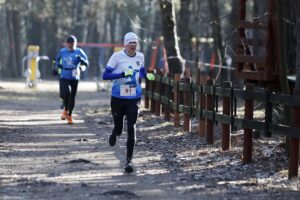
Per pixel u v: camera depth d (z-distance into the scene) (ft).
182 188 61.67
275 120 89.86
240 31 96.32
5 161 76.28
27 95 196.85
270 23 89.66
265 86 94.07
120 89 71.51
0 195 56.49
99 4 436.35
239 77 95.55
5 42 470.80
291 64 101.40
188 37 189.26
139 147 89.97
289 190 61.21
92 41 467.52
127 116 71.31
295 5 73.61
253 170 71.46
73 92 119.55
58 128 111.96
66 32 429.38
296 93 66.49
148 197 57.11
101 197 56.44
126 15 458.50
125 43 71.46
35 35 442.91
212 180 66.18
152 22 449.48
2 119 124.57
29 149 86.22
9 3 373.20
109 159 79.00
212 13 180.34
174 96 112.57
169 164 76.13
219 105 141.38
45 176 67.05
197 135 100.17
